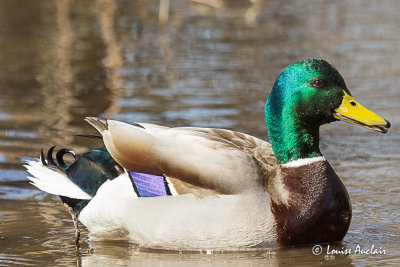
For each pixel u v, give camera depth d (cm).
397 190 1177
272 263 882
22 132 1441
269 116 962
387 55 2169
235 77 1911
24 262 895
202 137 920
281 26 2631
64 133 1435
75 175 970
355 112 926
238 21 2722
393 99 1697
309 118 935
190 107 1627
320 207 909
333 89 934
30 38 2344
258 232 884
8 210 1092
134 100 1680
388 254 919
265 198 891
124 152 920
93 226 948
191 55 2172
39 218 1062
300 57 2141
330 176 932
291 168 933
